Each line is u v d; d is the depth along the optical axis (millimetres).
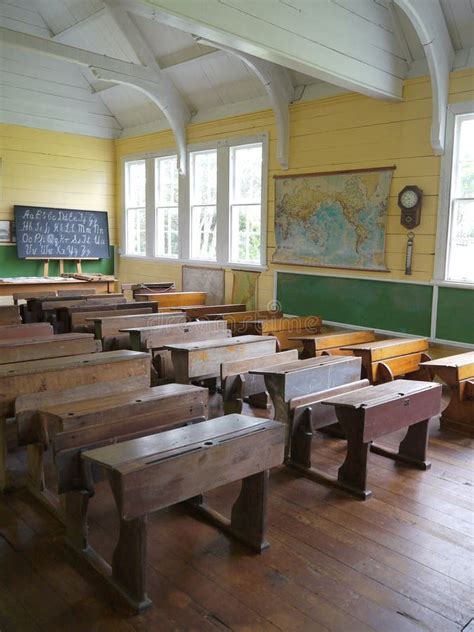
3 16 8414
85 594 2297
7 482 3182
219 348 4348
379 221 6117
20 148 9219
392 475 3531
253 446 2504
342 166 6496
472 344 5422
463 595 2320
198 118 8508
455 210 5551
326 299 6770
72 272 10148
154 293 8086
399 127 5879
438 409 3672
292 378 3604
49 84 9383
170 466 2191
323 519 2943
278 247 7336
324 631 2088
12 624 2117
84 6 7879
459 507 3104
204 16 3830
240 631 2080
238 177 8086
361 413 3141
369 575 2445
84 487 2553
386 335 6164
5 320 5598
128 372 3637
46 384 3193
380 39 5340
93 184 10227
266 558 2564
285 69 6801
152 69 8117
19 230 9273
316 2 4602
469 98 5277
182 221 9047
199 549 2631
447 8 5133
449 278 5617
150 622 2129
